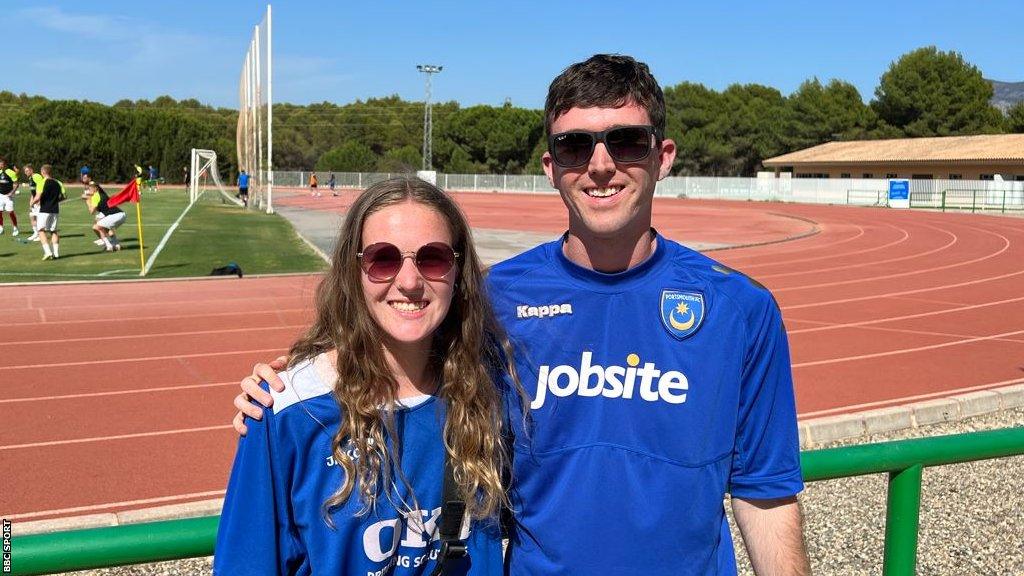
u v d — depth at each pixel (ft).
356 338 5.71
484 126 262.67
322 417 5.57
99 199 64.44
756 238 84.23
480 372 6.10
